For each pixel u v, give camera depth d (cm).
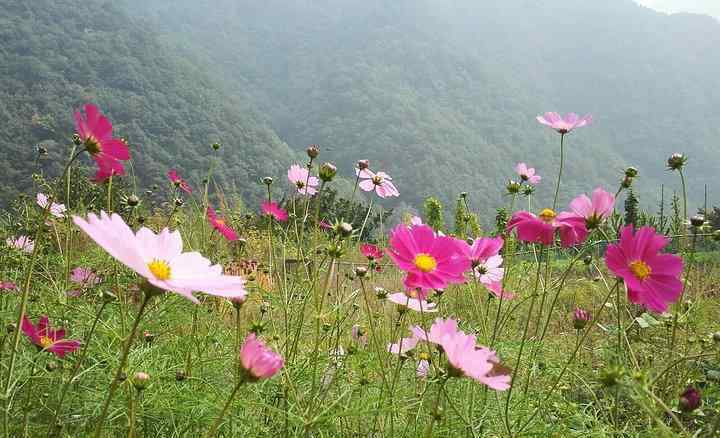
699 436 197
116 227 104
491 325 286
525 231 201
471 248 218
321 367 201
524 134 11850
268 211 267
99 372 183
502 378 133
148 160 3391
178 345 221
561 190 9512
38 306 228
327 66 13450
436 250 170
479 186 8506
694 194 9788
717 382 226
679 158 223
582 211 194
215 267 114
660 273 169
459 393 208
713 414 214
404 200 7938
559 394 219
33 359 172
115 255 89
